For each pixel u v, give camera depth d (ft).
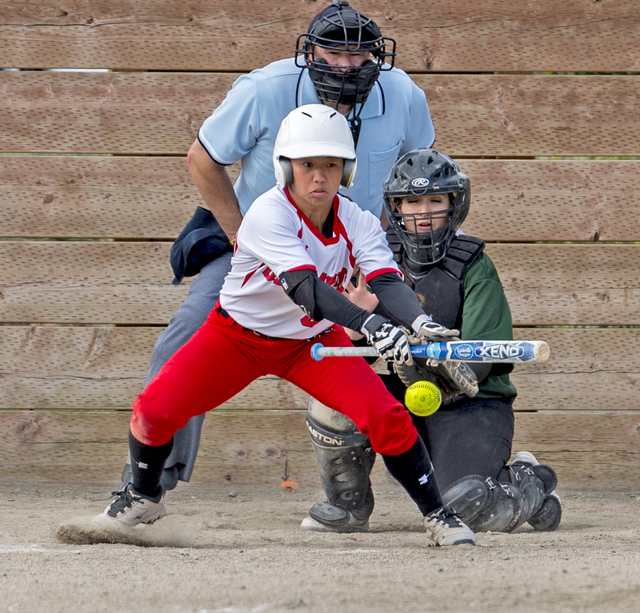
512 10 71.41
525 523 55.52
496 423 51.16
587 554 36.88
